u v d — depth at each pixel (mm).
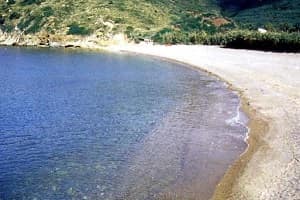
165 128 30312
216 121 32031
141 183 20250
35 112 36781
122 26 121375
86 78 58812
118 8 133125
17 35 129625
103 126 31422
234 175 20766
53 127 31359
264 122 30672
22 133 29688
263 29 120188
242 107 36469
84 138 28297
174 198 18469
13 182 20719
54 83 54719
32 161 23797
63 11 132625
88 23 124250
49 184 20406
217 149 25156
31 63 79875
